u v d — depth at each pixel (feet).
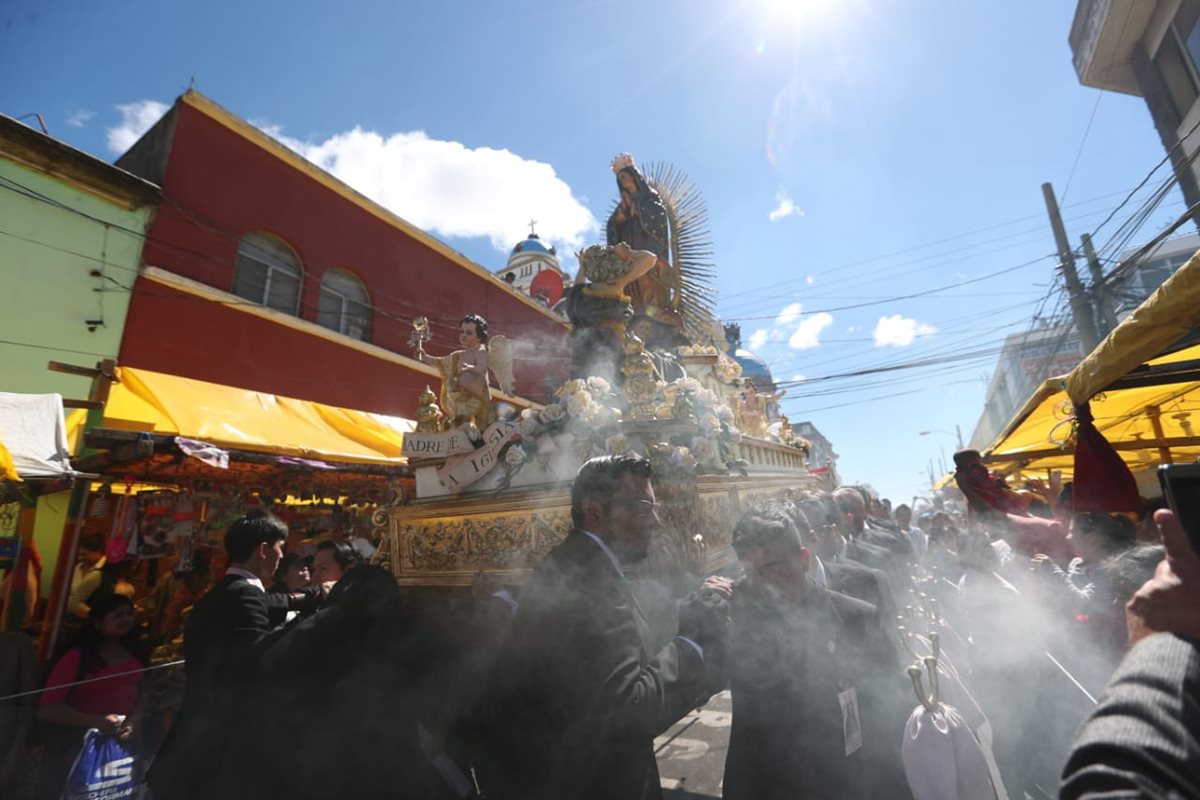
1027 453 27.32
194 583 23.99
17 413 16.05
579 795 5.85
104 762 10.94
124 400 25.03
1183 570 3.40
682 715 5.77
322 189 40.24
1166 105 37.42
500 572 11.79
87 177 26.81
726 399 17.76
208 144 33.01
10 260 24.07
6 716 11.05
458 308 50.55
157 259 29.63
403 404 44.01
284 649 8.01
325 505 32.73
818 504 12.17
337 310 41.24
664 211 23.09
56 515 21.74
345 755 7.79
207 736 8.67
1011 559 12.67
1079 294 36.99
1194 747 2.67
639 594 9.12
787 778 6.88
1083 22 41.86
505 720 6.80
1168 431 21.61
